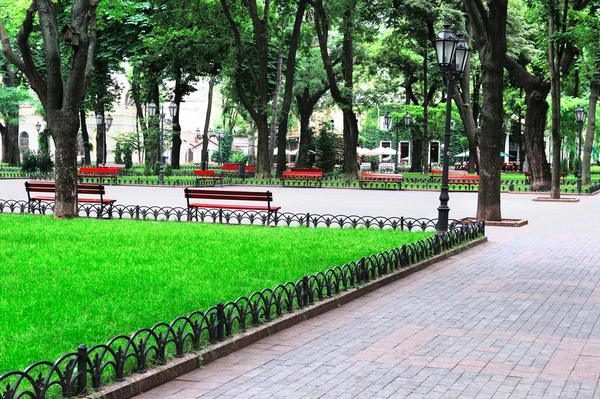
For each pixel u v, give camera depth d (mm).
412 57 55562
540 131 36938
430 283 11555
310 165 56250
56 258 12312
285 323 8383
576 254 14977
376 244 14906
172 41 45812
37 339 7145
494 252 15297
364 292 10594
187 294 9453
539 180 37250
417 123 60250
